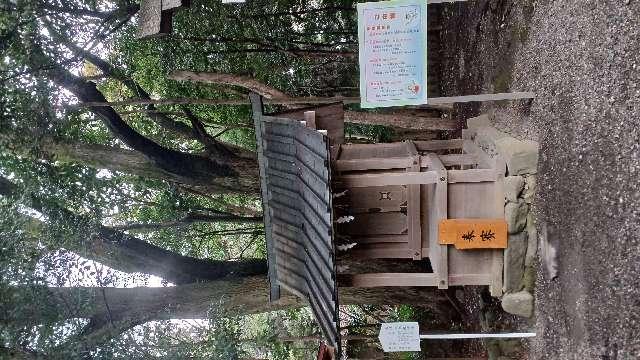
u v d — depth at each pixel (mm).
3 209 6543
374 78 5070
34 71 6633
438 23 11344
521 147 5801
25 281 6367
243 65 10930
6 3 6320
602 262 4492
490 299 7496
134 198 9711
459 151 9195
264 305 8641
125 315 7844
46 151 7262
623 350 4176
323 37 12141
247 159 9438
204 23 10141
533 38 6043
